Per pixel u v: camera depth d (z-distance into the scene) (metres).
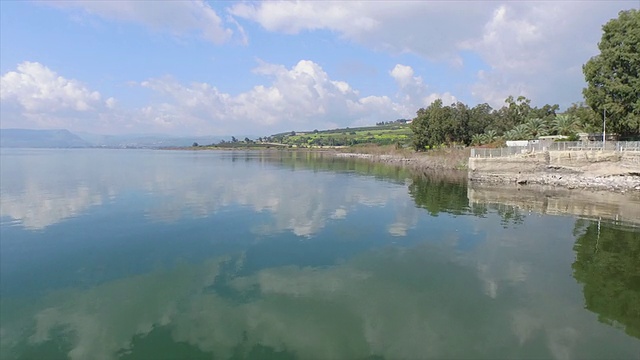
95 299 16.53
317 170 84.38
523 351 12.74
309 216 32.66
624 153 48.75
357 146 194.00
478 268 20.20
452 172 77.19
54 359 12.16
